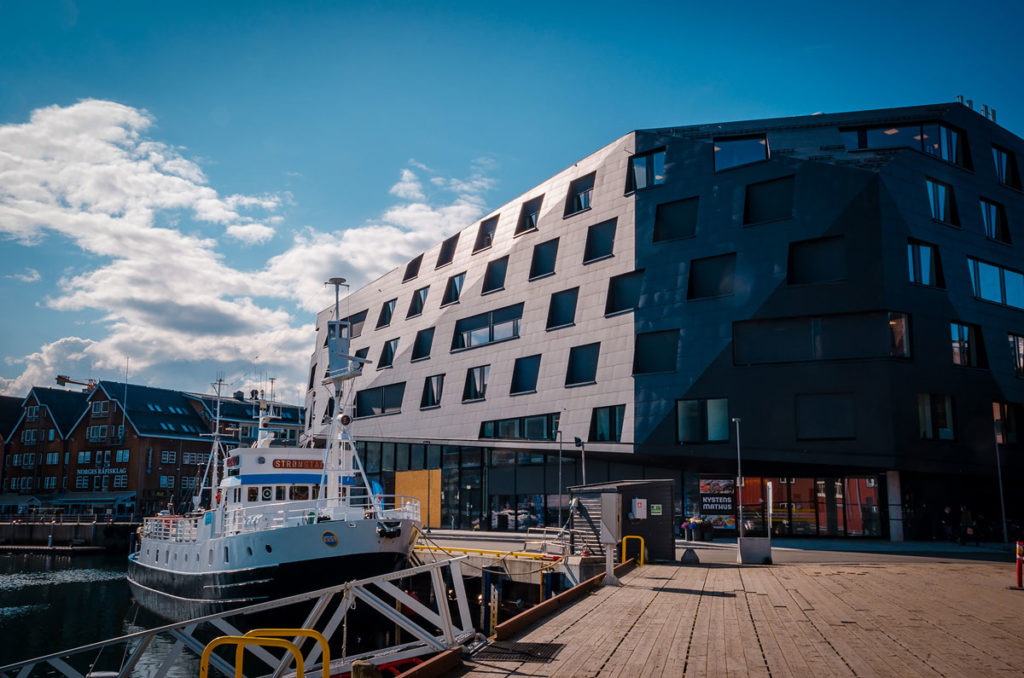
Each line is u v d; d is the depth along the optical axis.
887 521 37.03
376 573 24.69
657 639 12.24
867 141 40.62
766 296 38.44
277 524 26.34
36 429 96.94
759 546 25.33
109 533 69.00
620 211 45.47
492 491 50.78
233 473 29.39
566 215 49.16
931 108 40.78
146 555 35.28
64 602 38.53
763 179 40.03
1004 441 39.72
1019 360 41.47
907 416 36.09
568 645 11.92
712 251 40.69
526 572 25.05
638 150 45.25
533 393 47.69
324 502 27.00
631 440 41.12
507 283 52.28
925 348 37.25
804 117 40.81
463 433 52.44
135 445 86.88
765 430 37.66
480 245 56.66
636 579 20.58
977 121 43.00
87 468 90.50
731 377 38.78
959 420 37.75
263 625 24.03
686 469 41.84
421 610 12.29
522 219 53.25
